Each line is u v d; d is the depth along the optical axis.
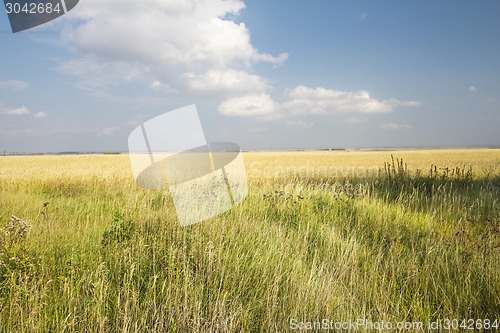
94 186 12.38
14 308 2.92
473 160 41.91
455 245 4.81
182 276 3.62
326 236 5.27
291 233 5.25
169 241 4.45
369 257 4.52
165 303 3.14
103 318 2.85
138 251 4.11
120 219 5.11
